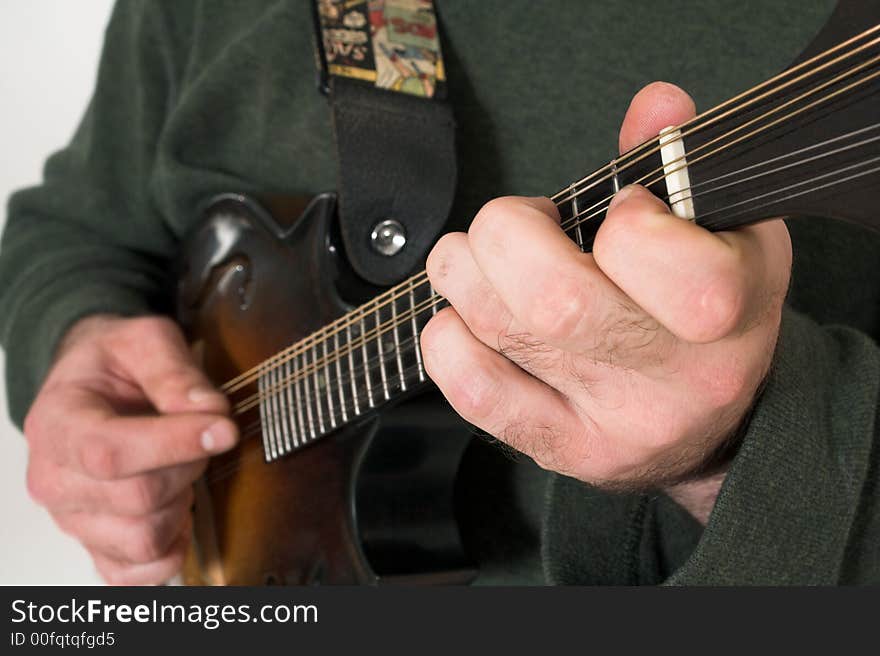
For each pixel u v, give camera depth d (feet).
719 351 1.56
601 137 2.60
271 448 2.84
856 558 2.01
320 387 2.54
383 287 2.56
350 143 2.57
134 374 3.20
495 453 2.77
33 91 6.35
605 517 2.17
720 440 1.79
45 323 3.54
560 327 1.46
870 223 1.27
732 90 2.45
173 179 3.41
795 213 1.34
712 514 1.78
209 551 3.20
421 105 2.63
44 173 4.13
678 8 2.46
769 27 2.39
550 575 2.15
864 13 1.24
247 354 2.94
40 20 6.27
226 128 3.34
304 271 2.67
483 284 1.64
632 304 1.46
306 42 3.06
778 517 1.80
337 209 2.62
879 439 1.96
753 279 1.40
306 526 2.73
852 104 1.25
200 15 3.39
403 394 2.25
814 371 1.92
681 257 1.34
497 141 2.73
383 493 2.58
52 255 3.75
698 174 1.44
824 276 2.46
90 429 2.99
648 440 1.68
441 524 2.65
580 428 1.75
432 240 2.56
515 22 2.64
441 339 1.77
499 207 1.50
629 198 1.43
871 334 2.58
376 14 2.66
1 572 6.35
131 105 3.74
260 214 2.88
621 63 2.54
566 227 1.67
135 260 3.74
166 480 3.03
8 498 6.32
